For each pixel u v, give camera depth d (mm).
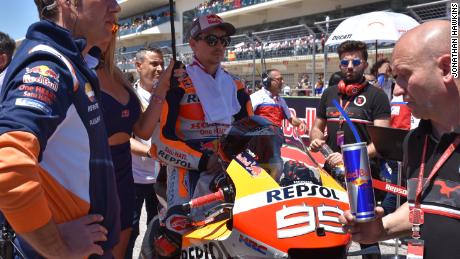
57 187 1703
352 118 4469
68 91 1682
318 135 4836
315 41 11523
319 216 2232
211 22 3520
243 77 14875
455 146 1724
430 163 1807
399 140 3623
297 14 24641
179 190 3195
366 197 1799
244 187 2436
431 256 1740
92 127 1822
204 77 3547
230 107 3639
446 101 1741
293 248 2139
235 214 2314
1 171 1431
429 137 1862
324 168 3072
